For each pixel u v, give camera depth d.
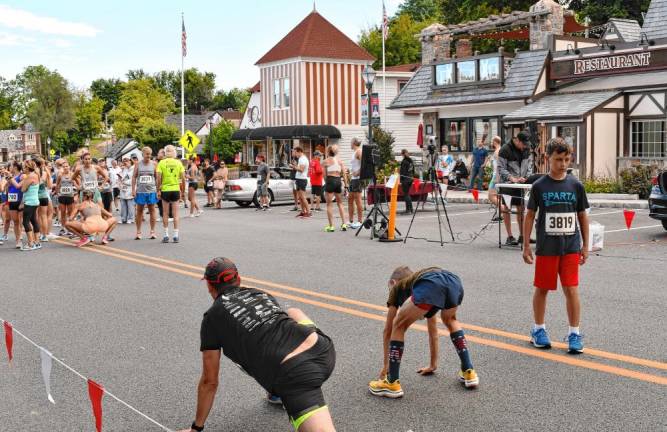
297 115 38.69
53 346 7.03
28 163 14.36
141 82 84.38
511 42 44.66
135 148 74.94
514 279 9.53
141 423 5.01
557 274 6.23
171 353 6.68
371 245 13.20
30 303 9.09
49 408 5.35
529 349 6.34
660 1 24.41
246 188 24.33
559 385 5.41
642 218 16.11
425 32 29.70
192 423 4.68
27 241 15.91
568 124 22.11
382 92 39.91
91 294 9.55
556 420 4.74
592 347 6.34
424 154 29.17
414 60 61.81
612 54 22.23
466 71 26.92
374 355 6.38
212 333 4.32
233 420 5.01
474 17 44.28
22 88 134.62
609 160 22.27
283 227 17.02
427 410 5.01
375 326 7.39
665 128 21.34
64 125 111.94
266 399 5.42
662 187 13.27
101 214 15.21
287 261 11.68
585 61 23.12
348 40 39.53
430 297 5.12
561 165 6.09
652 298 8.18
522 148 12.14
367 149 14.77
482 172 24.62
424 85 29.31
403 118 40.44
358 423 4.82
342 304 8.41
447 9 46.97
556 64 24.17
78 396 5.60
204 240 14.91
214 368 4.43
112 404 5.39
